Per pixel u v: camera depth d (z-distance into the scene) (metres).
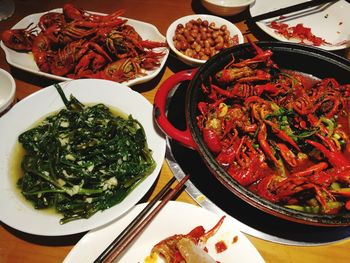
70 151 0.39
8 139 0.41
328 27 0.61
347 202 0.36
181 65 0.55
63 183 0.37
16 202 0.36
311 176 0.37
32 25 0.57
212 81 0.47
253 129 0.43
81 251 0.32
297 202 0.37
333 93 0.47
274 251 0.36
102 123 0.42
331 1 0.63
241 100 0.47
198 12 0.64
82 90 0.46
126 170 0.38
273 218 0.38
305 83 0.51
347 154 0.43
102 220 0.34
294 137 0.43
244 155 0.41
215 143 0.40
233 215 0.38
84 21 0.53
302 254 0.36
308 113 0.45
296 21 0.62
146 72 0.52
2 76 0.44
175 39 0.54
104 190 0.37
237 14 0.63
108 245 0.33
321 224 0.32
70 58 0.50
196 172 0.41
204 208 0.38
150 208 0.35
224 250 0.34
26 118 0.43
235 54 0.47
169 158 0.42
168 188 0.38
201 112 0.43
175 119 0.46
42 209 0.35
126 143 0.40
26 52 0.54
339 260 0.36
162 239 0.34
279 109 0.45
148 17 0.62
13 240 0.35
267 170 0.41
